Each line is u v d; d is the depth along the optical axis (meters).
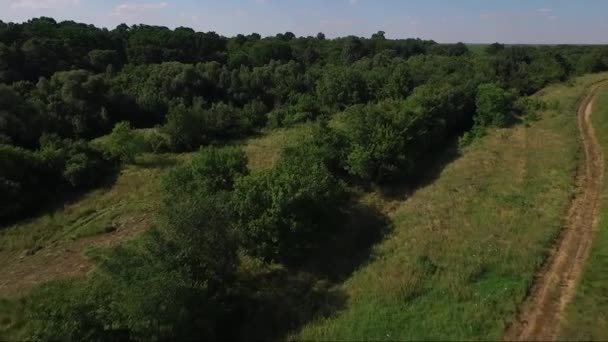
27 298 23.69
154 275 19.28
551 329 16.34
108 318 18.69
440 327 17.34
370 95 69.00
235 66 88.38
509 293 18.56
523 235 23.42
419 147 41.03
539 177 31.81
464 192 31.28
